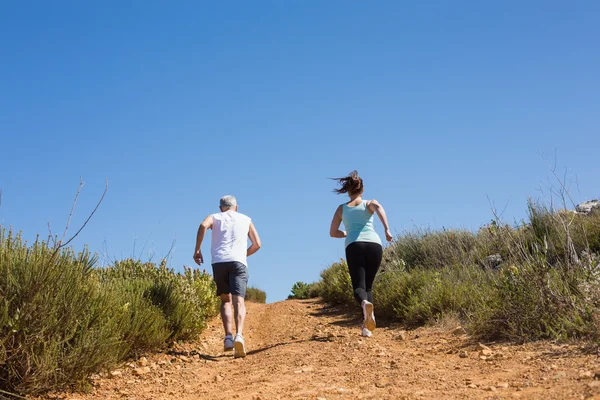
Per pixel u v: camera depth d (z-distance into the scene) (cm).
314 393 427
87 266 588
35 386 470
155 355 684
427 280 902
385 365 520
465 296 792
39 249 507
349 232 732
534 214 911
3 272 488
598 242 805
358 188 741
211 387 504
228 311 695
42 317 483
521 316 593
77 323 525
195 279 1052
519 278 634
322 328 872
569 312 562
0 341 452
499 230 890
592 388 346
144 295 779
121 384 538
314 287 1631
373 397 400
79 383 507
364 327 716
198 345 775
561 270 638
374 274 739
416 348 622
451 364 502
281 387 463
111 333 571
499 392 376
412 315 804
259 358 641
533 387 379
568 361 446
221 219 714
